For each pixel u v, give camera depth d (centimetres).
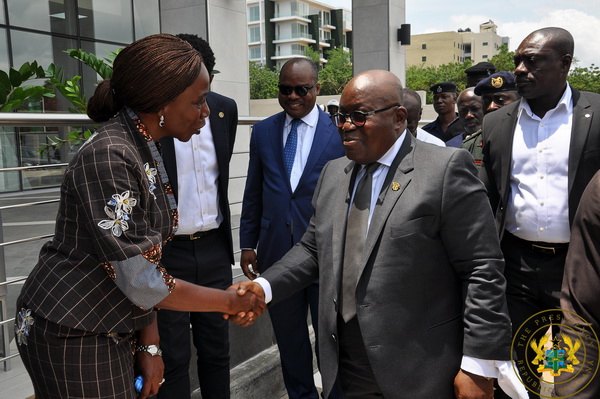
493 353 168
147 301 158
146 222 160
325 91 8400
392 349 175
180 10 846
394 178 181
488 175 284
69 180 154
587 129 252
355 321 187
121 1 1188
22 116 242
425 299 178
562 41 255
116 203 150
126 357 170
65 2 1104
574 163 253
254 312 198
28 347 162
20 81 385
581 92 266
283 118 317
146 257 155
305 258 215
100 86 167
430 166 177
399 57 1146
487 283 171
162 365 188
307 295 318
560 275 261
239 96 888
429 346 177
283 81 302
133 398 173
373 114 177
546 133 263
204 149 263
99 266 157
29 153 1020
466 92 435
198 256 264
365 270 179
